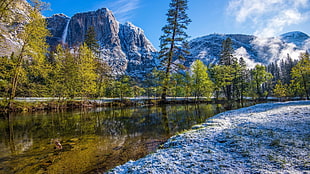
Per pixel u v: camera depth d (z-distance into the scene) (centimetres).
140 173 360
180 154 464
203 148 496
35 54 1745
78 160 537
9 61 1595
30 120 1326
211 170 346
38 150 629
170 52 2598
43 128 1026
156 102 2820
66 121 1273
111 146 681
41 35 1778
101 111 1934
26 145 687
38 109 2036
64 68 2458
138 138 797
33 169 475
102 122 1223
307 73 3170
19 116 1552
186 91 3222
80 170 469
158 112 1773
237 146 480
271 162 362
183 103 3028
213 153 447
